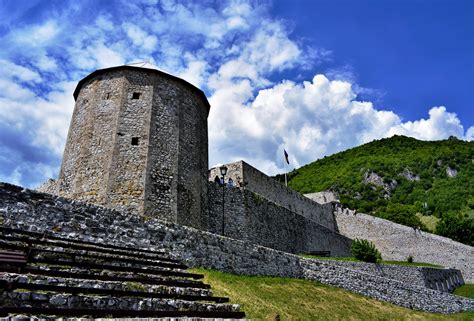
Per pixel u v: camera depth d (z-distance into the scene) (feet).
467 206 249.75
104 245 35.19
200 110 75.77
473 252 136.36
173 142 66.64
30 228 32.14
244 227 85.35
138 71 69.26
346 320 46.11
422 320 60.29
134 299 22.15
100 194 58.70
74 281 21.79
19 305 18.25
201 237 45.21
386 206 264.93
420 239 150.41
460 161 321.73
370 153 385.91
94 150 62.85
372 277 66.13
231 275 45.47
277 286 48.85
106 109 65.87
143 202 58.90
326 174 357.82
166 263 34.94
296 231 110.83
